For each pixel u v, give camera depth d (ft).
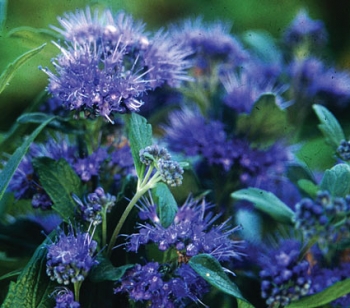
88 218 1.56
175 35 2.00
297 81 2.06
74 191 1.63
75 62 1.60
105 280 1.58
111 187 1.74
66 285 1.57
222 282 1.45
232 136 1.82
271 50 2.11
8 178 1.54
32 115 1.73
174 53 1.75
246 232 1.75
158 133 1.95
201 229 1.57
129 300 1.57
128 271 1.54
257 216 1.77
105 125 1.76
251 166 1.79
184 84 1.94
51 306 1.54
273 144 1.82
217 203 1.80
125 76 1.60
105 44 1.70
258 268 1.67
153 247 1.59
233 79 1.91
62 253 1.50
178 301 1.56
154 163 1.54
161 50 1.73
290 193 1.80
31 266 1.54
